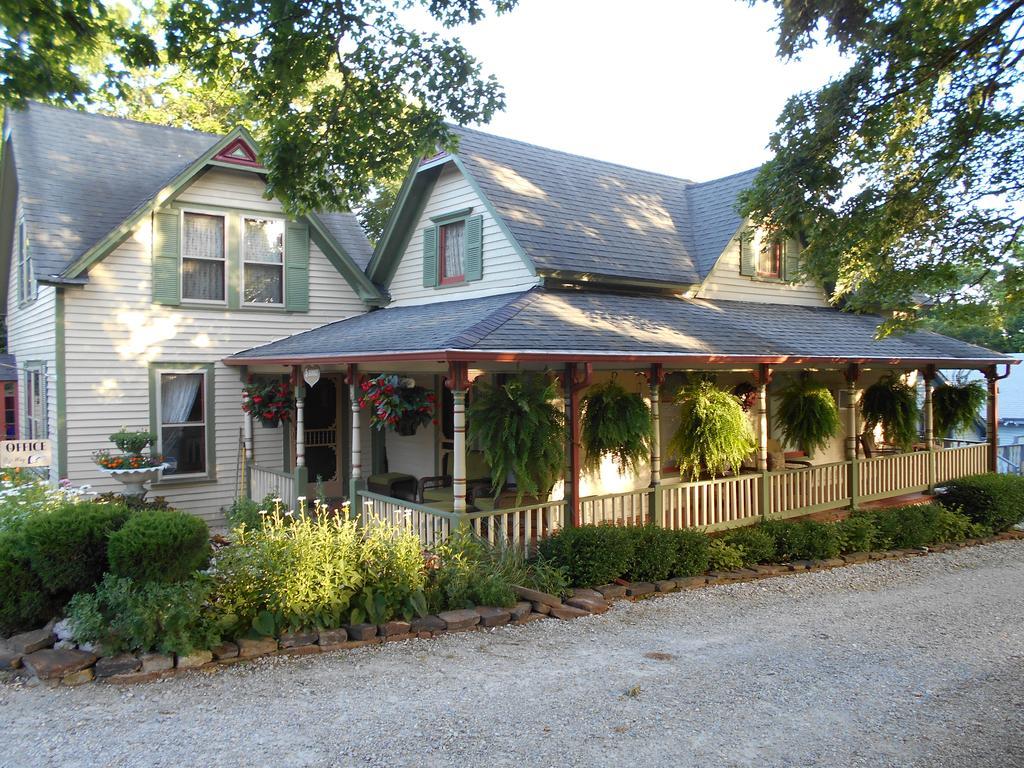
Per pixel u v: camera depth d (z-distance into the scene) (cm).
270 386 1302
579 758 479
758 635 761
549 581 853
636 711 555
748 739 512
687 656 687
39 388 1407
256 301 1426
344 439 1514
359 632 701
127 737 502
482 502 1056
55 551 654
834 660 688
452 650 690
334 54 967
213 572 697
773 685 618
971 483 1384
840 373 1600
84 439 1232
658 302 1281
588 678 623
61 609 693
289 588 688
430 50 981
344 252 1496
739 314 1352
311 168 1011
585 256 1229
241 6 855
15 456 1088
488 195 1244
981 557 1191
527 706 561
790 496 1239
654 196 1625
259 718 534
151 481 1296
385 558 757
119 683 591
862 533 1155
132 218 1238
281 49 892
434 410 1177
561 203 1363
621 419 978
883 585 992
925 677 649
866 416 1524
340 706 556
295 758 475
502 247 1245
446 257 1397
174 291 1320
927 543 1245
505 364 944
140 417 1288
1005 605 897
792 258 1583
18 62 824
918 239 983
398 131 1028
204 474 1357
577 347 923
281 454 1438
